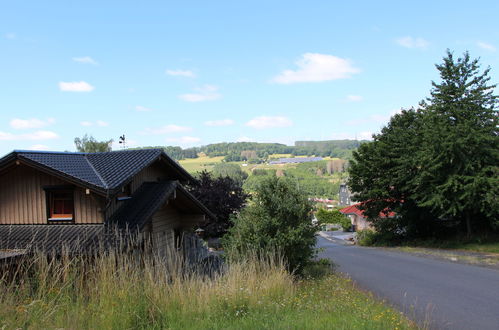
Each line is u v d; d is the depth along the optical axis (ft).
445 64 82.23
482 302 31.78
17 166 38.32
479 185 73.72
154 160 44.47
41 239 34.04
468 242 80.53
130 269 22.81
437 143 76.74
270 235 40.75
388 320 23.82
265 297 25.54
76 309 18.62
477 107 78.48
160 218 43.47
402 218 99.40
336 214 208.23
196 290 23.63
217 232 90.89
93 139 121.29
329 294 33.37
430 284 40.27
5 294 18.43
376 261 62.75
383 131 101.35
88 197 37.04
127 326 18.49
